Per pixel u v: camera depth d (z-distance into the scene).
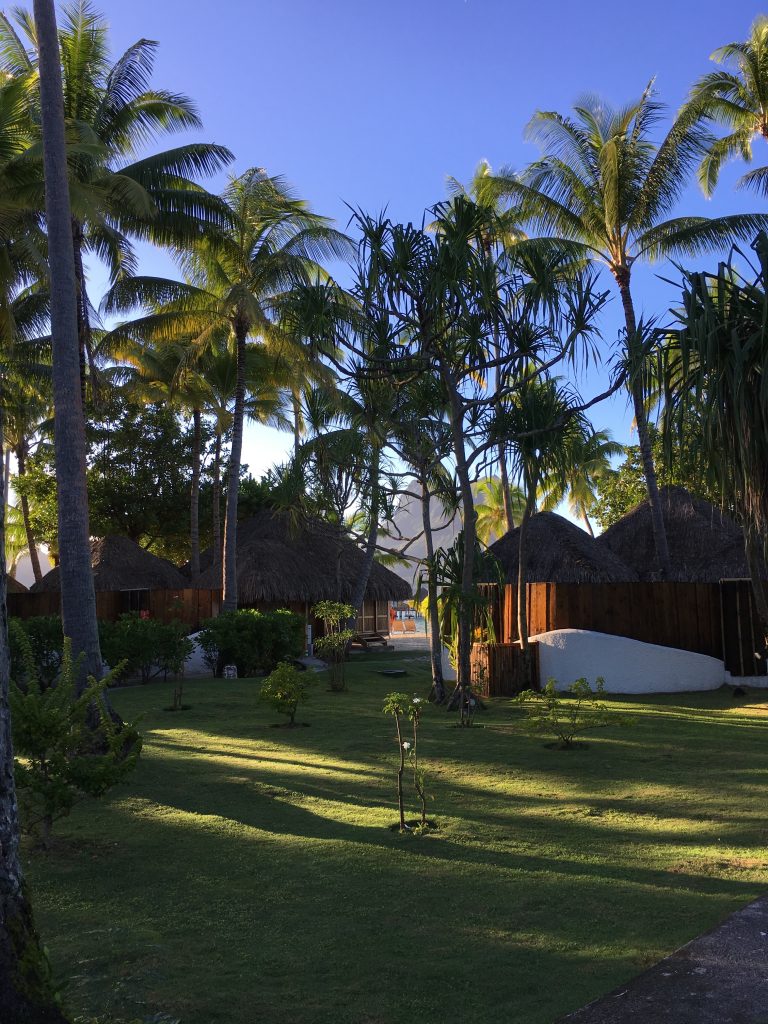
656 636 17.22
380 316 12.82
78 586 9.88
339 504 17.12
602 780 8.32
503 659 16.03
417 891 5.01
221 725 12.27
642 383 9.30
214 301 24.05
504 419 13.73
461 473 13.98
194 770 8.86
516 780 8.37
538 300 12.13
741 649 16.61
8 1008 2.74
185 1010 3.47
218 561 31.89
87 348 19.02
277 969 3.91
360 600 25.89
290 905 4.80
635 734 11.11
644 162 22.39
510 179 23.98
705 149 22.09
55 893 5.06
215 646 19.59
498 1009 3.46
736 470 8.58
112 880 5.30
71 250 10.46
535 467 13.91
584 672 16.17
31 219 20.08
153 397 31.23
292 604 29.67
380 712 13.54
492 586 18.56
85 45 20.08
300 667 21.08
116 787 8.02
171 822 6.75
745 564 20.73
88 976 3.85
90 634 9.87
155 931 4.43
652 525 24.25
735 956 3.65
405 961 3.98
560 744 10.30
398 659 26.08
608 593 17.39
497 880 5.18
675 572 22.00
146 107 21.05
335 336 13.02
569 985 3.65
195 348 24.67
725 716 12.92
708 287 8.52
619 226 22.56
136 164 20.77
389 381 13.95
